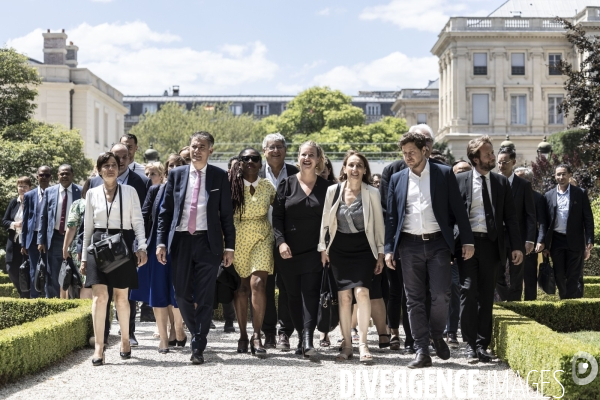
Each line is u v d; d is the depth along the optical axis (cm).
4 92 3756
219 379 674
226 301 834
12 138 3562
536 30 6056
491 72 6078
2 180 2933
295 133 6894
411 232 745
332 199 773
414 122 8650
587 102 2525
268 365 746
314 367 735
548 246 1122
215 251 771
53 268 1076
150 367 739
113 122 5838
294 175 809
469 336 773
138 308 1388
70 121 5034
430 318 758
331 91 6894
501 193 779
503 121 6066
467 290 770
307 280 793
